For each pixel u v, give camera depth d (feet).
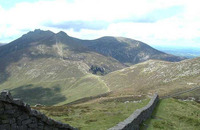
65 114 123.95
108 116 106.32
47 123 40.68
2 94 33.19
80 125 86.94
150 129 72.28
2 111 33.68
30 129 37.86
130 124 60.08
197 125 90.43
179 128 80.89
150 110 97.55
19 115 36.01
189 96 366.22
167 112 107.86
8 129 34.50
